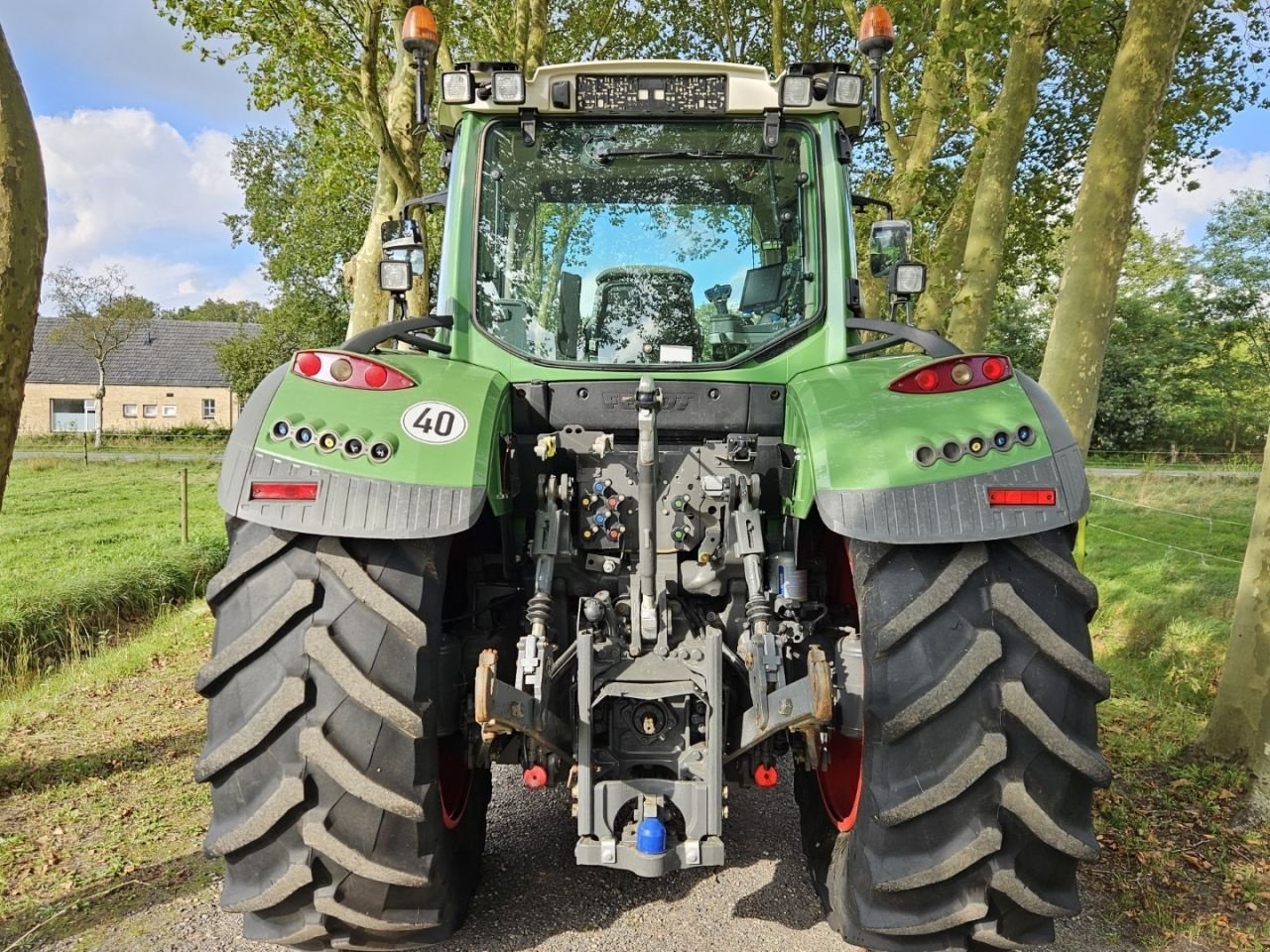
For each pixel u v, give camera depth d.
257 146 38.28
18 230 2.86
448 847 2.49
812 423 2.45
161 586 8.55
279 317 40.59
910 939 2.34
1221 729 4.18
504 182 3.17
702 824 2.40
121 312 38.88
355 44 9.87
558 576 2.83
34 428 51.75
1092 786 2.22
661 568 2.79
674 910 2.97
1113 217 6.19
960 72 11.27
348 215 31.88
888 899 2.29
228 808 2.24
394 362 2.57
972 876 2.22
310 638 2.17
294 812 2.20
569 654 2.51
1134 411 33.41
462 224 3.11
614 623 2.64
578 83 3.13
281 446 2.27
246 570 2.23
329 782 2.18
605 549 2.82
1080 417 6.36
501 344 3.05
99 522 13.89
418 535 2.17
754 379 3.03
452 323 3.04
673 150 3.17
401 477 2.24
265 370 42.50
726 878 3.19
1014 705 2.12
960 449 2.26
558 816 3.68
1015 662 2.16
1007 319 38.38
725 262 3.15
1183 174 14.91
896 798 2.19
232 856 2.26
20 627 6.72
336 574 2.21
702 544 2.78
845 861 2.60
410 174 9.11
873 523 2.21
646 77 3.13
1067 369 6.36
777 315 3.14
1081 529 7.49
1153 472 18.53
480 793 2.97
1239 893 3.16
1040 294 21.83
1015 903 2.26
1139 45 6.03
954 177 13.98
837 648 2.50
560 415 2.97
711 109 3.13
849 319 3.06
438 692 2.30
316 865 2.22
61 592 7.55
